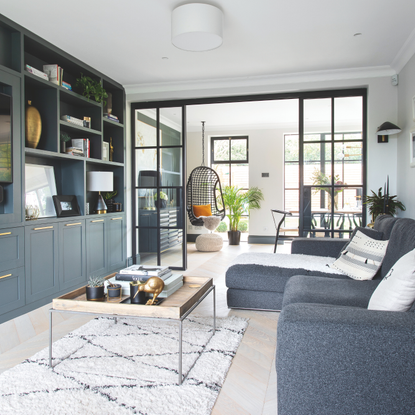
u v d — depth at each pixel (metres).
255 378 1.90
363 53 3.59
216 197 7.59
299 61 3.80
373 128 4.03
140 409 1.57
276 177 7.43
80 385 1.77
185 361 2.04
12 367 2.00
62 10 2.73
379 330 1.23
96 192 4.54
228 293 2.99
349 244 2.85
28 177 3.38
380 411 1.23
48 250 3.28
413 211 3.43
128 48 3.46
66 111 4.02
